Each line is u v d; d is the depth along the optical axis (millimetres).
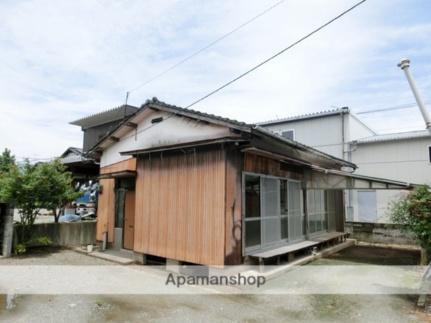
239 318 4137
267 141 6473
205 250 5984
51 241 9055
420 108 5355
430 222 5273
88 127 17344
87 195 15500
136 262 7297
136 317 4113
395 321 4082
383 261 7891
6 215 8016
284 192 7973
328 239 9055
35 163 9117
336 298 5000
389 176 11391
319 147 13031
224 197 5848
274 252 6574
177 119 7211
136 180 7688
